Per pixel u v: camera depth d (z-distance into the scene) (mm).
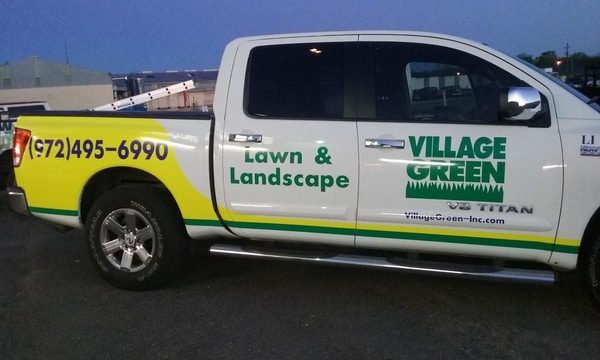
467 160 3648
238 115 4125
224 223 4246
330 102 3988
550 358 3361
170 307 4164
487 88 3752
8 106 8156
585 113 3572
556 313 3980
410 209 3787
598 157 3463
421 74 3873
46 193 4594
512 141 3590
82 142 4430
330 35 4117
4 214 7492
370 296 4324
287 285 4574
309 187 3957
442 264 3883
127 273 4434
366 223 3900
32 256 5543
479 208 3664
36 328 3846
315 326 3816
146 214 4324
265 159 4020
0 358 3428
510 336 3646
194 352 3479
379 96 3908
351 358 3383
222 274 4844
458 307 4105
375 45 4004
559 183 3523
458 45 3848
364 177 3836
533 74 3697
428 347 3510
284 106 4066
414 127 3777
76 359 3418
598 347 3490
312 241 4098
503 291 4383
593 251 3625
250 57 4211
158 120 4305
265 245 4453
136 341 3635
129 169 4434
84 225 4633
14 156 4699
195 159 4168
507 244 3678
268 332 3736
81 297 4395
